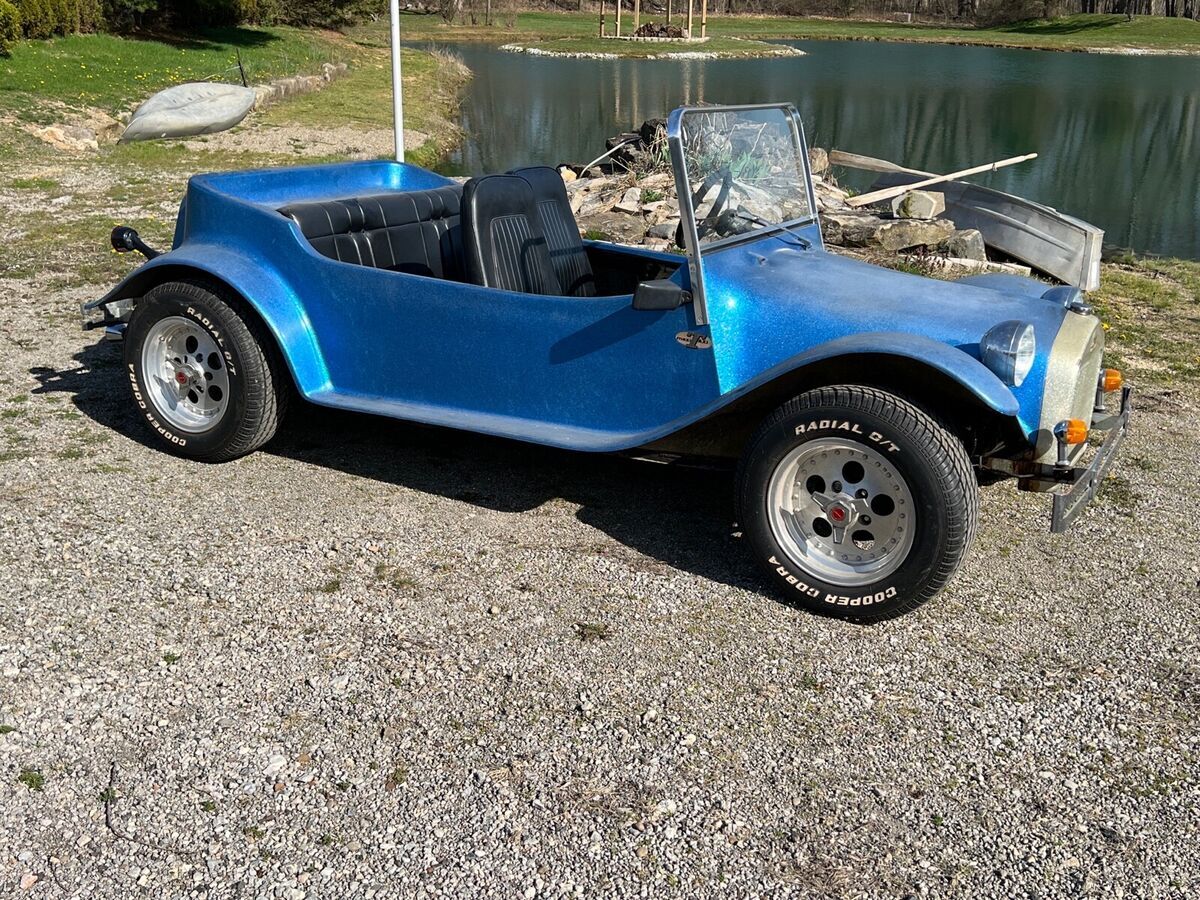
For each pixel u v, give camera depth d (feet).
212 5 98.07
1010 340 10.46
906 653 10.62
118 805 8.20
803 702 9.77
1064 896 7.57
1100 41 196.95
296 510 13.39
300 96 71.51
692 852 7.91
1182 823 8.32
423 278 13.24
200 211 14.78
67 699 9.40
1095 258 27.68
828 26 240.32
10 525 12.51
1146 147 66.64
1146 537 13.30
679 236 29.01
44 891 7.38
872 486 10.85
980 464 11.20
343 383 14.32
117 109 55.16
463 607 11.19
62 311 21.63
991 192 30.91
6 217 30.81
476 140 63.67
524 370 12.97
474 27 193.67
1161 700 9.94
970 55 163.32
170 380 14.75
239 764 8.69
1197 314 24.98
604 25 215.92
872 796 8.57
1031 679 10.23
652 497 14.25
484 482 14.57
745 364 11.91
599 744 9.09
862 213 30.76
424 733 9.14
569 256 15.19
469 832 8.04
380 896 7.42
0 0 64.23
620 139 38.63
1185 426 17.26
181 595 11.20
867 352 10.44
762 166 13.16
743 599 11.58
